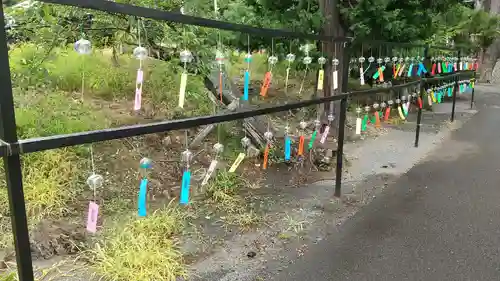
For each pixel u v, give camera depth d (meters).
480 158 5.30
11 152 1.49
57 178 3.52
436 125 7.31
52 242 2.79
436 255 2.85
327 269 2.68
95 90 5.06
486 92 12.02
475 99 10.66
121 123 4.33
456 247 2.96
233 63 5.14
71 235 2.90
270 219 3.39
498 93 11.84
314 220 3.41
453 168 4.87
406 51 5.71
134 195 3.58
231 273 2.61
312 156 4.76
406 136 6.43
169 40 3.72
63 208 3.23
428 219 3.44
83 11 3.30
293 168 4.61
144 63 5.35
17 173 1.56
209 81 4.70
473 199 3.88
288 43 5.09
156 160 4.19
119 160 4.05
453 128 7.14
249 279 2.55
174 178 3.96
